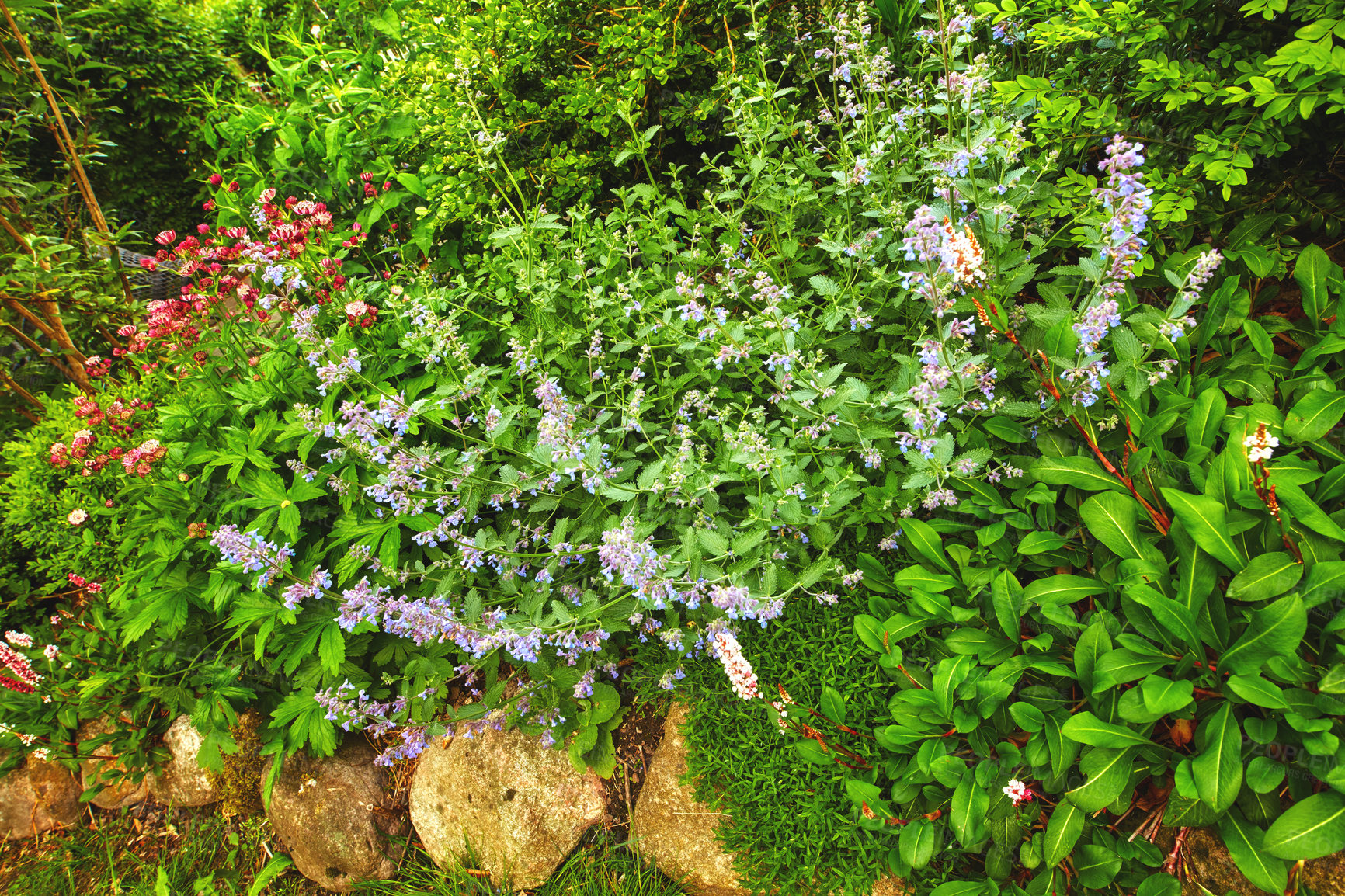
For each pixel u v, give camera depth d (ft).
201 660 12.01
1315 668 6.33
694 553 7.95
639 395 9.12
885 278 9.19
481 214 13.38
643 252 11.40
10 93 18.58
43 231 18.21
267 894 11.07
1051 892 6.95
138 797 12.98
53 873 12.48
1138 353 7.72
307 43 19.97
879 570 8.81
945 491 8.07
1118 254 7.34
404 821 11.00
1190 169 8.30
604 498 9.57
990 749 7.46
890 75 12.73
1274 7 7.29
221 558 11.10
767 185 10.84
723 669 9.12
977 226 8.80
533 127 13.73
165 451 11.23
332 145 14.16
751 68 12.78
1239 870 6.24
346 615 8.43
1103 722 6.65
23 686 12.67
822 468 9.53
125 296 18.94
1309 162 8.91
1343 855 5.99
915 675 8.13
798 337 9.23
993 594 7.71
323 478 10.56
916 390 7.47
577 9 13.50
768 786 8.41
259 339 11.60
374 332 11.80
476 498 9.03
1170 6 8.39
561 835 9.72
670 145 14.82
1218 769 6.01
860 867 7.89
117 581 13.19
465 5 14.34
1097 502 7.55
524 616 8.67
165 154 27.09
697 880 8.93
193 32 27.20
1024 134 10.18
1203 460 7.73
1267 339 8.31
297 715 10.50
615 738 9.93
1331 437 7.82
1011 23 10.55
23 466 14.82
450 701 10.77
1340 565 6.36
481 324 12.28
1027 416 8.37
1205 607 6.90
